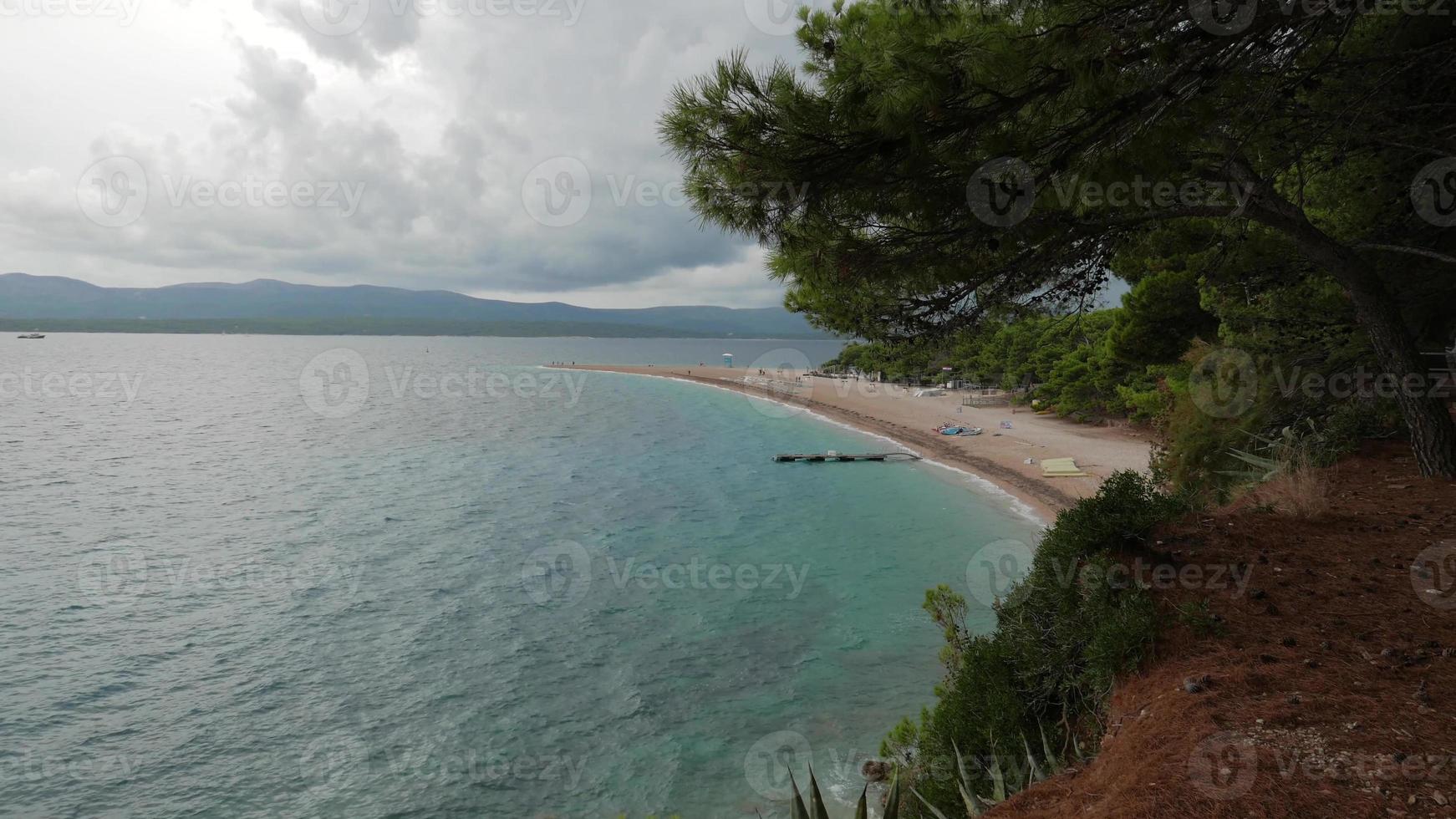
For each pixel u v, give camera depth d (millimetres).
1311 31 5398
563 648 20094
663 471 49312
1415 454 9172
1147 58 4996
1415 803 3256
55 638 22109
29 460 58344
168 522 37938
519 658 19578
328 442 67562
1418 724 3881
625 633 20859
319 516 38688
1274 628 5305
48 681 19172
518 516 37062
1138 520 7031
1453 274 10930
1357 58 6844
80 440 70312
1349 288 8828
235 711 17375
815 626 20266
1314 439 11023
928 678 16609
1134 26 4902
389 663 19750
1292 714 4188
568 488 44219
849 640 19094
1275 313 13117
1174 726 4344
